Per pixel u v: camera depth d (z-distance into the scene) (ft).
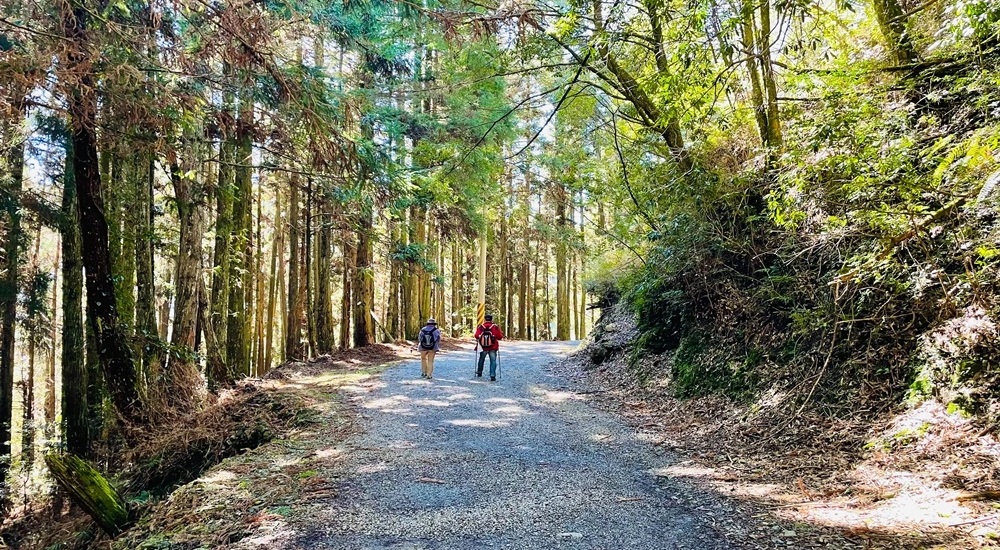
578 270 122.01
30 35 19.99
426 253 76.69
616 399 34.88
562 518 15.42
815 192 18.83
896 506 14.44
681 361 33.81
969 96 18.83
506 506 16.44
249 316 59.93
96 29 21.25
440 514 15.84
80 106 22.68
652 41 23.76
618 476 19.48
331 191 43.57
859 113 17.33
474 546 13.61
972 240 16.58
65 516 35.09
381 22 39.04
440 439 25.58
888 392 20.74
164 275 69.62
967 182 15.17
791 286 26.91
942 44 20.31
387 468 20.72
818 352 24.53
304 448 24.38
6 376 49.65
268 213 87.66
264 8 24.18
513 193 78.38
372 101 46.88
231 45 21.03
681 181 29.48
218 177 46.26
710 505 16.11
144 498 27.43
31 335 49.78
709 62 20.47
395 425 28.66
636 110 36.11
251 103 27.45
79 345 37.70
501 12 23.39
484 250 86.63
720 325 32.50
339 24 30.37
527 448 23.79
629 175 37.01
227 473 20.65
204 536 14.97
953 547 11.68
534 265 127.34
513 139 56.65
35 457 48.57
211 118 26.81
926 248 17.49
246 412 33.60
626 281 46.24
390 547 13.61
